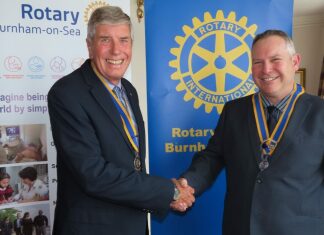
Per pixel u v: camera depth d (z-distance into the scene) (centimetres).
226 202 162
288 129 147
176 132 215
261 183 146
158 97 212
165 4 209
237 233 152
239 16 215
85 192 136
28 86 194
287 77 152
